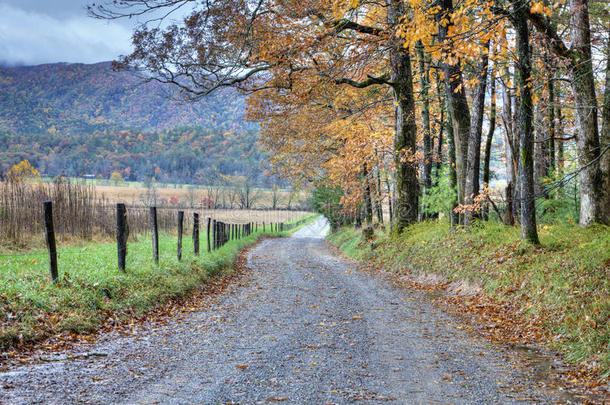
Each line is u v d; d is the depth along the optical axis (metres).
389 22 16.16
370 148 22.23
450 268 13.58
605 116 11.55
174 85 17.70
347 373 5.52
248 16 15.88
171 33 16.03
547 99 15.26
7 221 14.89
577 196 15.95
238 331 7.88
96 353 6.02
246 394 4.63
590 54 11.64
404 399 4.65
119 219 10.62
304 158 29.44
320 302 11.02
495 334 8.09
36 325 6.46
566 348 6.81
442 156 22.20
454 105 15.85
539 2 7.02
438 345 7.17
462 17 8.26
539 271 10.11
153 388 4.73
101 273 9.83
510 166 16.61
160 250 17.06
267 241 42.03
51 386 4.56
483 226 15.02
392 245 19.31
